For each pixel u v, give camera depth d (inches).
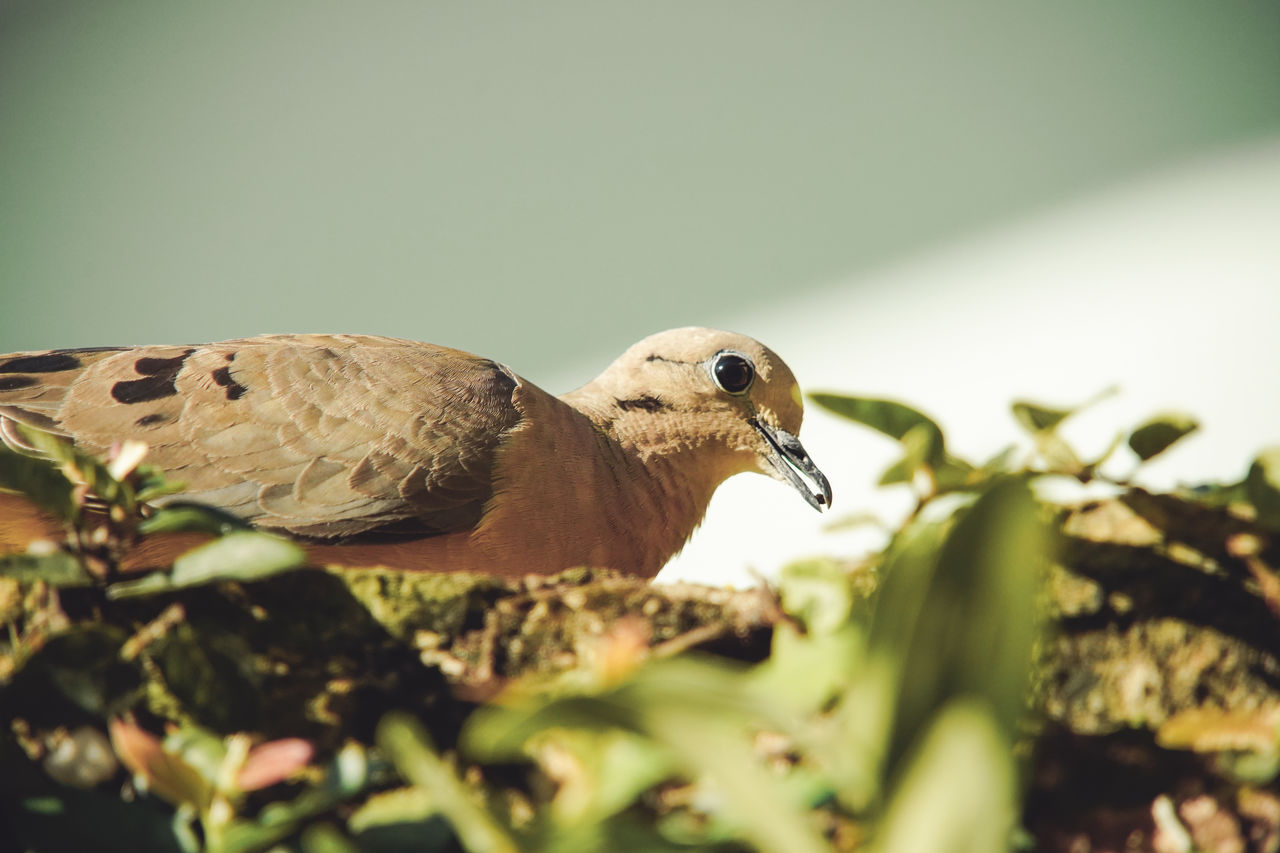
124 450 47.6
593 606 47.9
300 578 48.0
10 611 46.9
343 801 41.0
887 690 35.6
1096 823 42.3
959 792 32.1
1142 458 46.0
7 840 42.1
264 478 87.4
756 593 46.5
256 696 44.6
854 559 50.4
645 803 41.6
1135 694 43.9
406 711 46.0
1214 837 41.4
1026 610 35.6
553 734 43.1
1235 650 44.0
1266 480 43.5
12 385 90.0
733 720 36.3
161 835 41.5
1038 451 46.4
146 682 45.3
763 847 31.7
